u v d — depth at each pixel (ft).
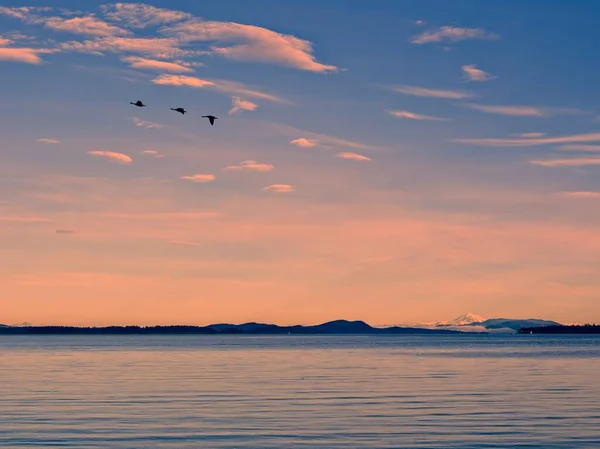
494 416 173.78
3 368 372.99
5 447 137.69
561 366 383.86
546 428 156.46
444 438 145.79
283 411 183.93
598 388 243.60
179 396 219.00
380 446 138.51
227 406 193.98
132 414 178.29
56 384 264.31
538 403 198.90
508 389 240.73
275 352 641.40
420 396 218.59
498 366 386.11
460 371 341.41
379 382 272.31
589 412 179.93
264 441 143.54
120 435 149.48
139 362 442.09
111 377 301.84
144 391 235.61
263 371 344.08
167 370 353.10
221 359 488.02
